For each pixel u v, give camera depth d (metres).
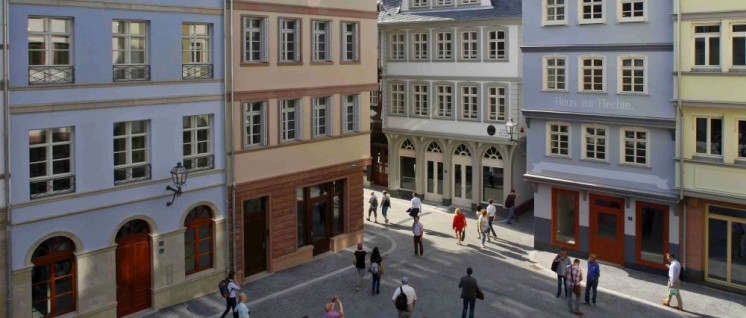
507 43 34.91
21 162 18.47
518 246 30.55
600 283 25.39
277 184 26.02
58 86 18.98
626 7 26.08
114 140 20.77
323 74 27.34
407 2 39.69
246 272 25.56
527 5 28.64
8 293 18.36
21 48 18.27
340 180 29.38
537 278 25.95
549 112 28.12
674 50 24.20
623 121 26.12
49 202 19.09
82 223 19.97
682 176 24.59
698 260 25.11
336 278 25.83
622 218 27.12
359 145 29.56
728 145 23.52
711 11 23.09
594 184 27.31
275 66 25.31
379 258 24.00
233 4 23.61
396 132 40.53
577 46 27.16
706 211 24.73
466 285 20.86
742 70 22.86
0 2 17.58
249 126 24.97
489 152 37.25
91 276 20.33
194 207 23.17
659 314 22.28
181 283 22.84
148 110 21.36
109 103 20.25
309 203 27.94
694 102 23.83
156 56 21.44
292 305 22.97
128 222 21.42
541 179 28.86
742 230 23.97
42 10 18.59
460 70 37.03
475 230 33.56
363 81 29.30
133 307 21.78
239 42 23.97
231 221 24.42
